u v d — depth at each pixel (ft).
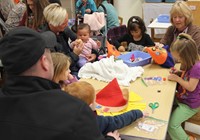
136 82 6.43
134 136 4.33
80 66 8.42
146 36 9.62
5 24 10.97
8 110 2.61
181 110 6.62
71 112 2.53
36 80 2.75
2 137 2.53
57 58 5.31
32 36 2.75
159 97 5.58
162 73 6.96
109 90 5.42
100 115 4.64
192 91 6.46
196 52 6.36
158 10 17.33
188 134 7.16
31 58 2.68
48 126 2.46
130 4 19.31
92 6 14.29
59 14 7.85
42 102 2.60
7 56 2.66
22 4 11.05
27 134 2.48
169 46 8.71
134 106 5.21
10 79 2.73
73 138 2.42
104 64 6.73
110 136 4.25
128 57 7.92
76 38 9.20
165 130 4.44
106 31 11.91
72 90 4.35
